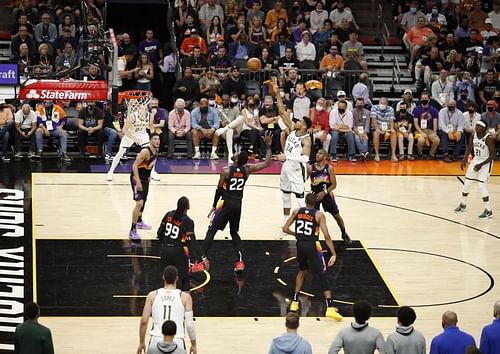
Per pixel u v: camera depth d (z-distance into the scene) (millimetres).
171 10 29984
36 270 17859
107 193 22781
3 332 15250
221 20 29984
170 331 11961
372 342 12297
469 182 22188
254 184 24094
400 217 21844
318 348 15102
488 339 12742
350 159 26750
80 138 25812
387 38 31672
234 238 18000
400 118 27016
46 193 22594
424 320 16250
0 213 20953
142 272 17984
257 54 28688
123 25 31359
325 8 32281
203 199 22531
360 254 19344
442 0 32312
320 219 16109
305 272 16406
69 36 28016
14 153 25562
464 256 19469
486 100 28438
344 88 28656
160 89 29031
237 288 17438
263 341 15297
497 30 31422
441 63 29328
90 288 17156
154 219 20938
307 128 20047
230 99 26656
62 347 14820
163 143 26406
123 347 14922
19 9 29312
